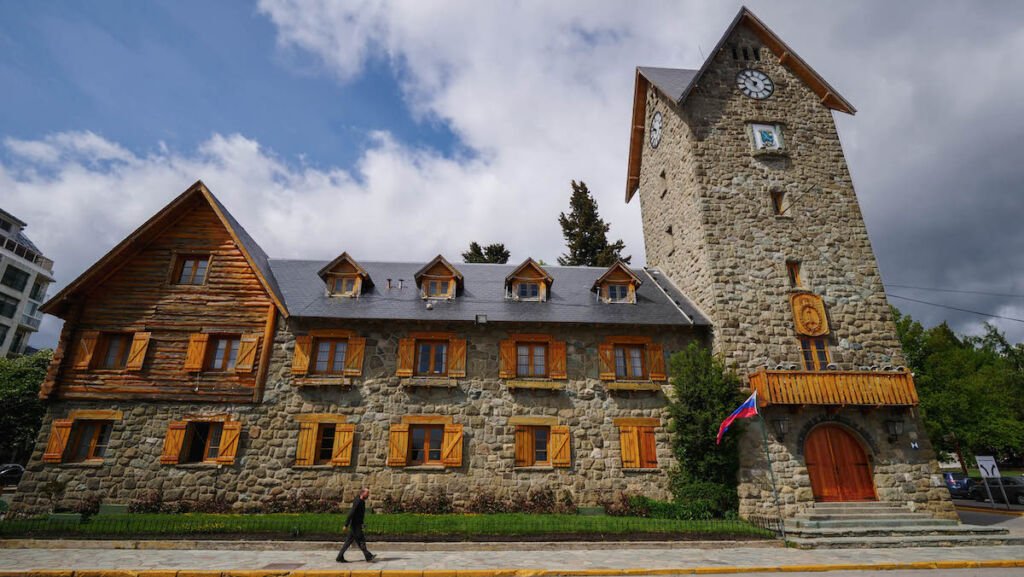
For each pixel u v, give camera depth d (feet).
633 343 62.85
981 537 46.55
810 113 74.08
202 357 57.93
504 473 56.90
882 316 63.16
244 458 55.11
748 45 77.56
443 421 58.13
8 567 32.04
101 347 59.00
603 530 43.88
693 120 71.92
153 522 43.24
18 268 177.99
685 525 46.39
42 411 110.32
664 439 59.31
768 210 67.51
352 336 60.39
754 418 56.49
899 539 45.29
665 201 80.28
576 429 59.11
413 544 39.58
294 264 74.23
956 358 103.40
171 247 63.00
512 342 61.87
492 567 33.78
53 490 50.21
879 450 56.34
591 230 136.36
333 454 55.93
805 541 43.62
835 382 56.44
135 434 55.06
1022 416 115.14
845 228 67.41
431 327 61.87
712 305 62.80
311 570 32.45
